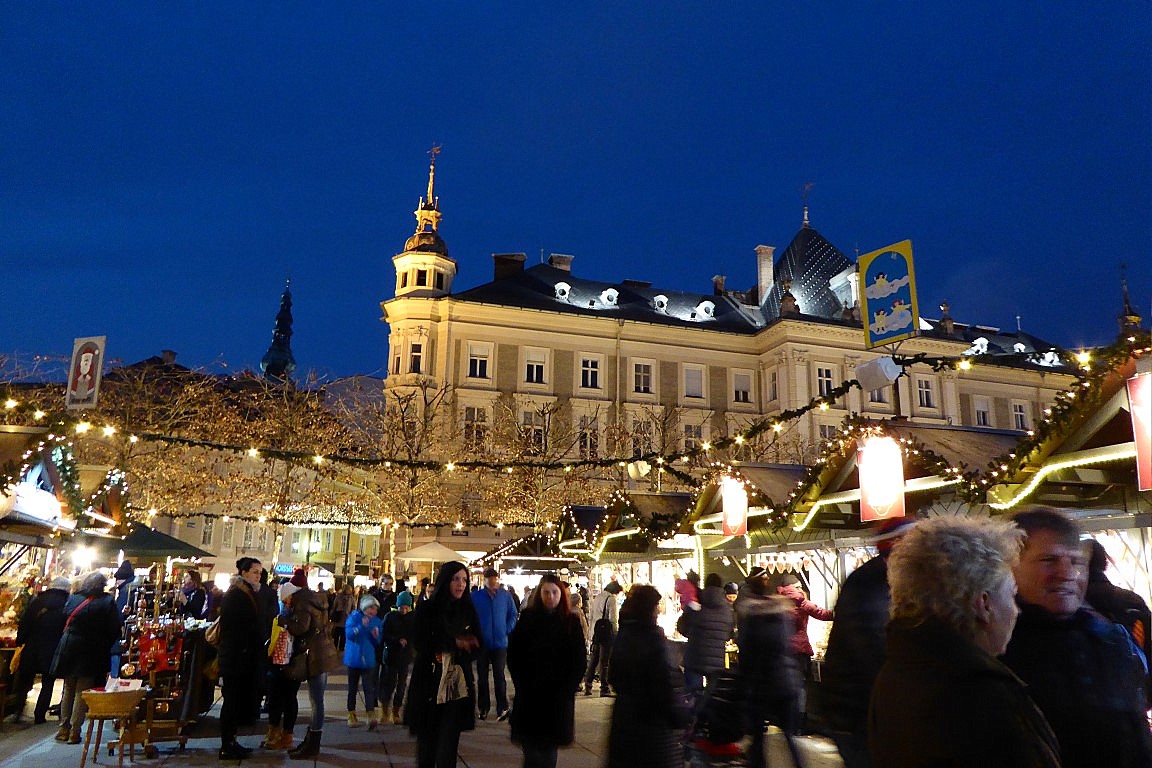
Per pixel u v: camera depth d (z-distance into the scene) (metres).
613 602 16.03
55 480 13.60
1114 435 8.55
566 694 6.56
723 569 17.81
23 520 12.78
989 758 2.03
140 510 26.12
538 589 6.80
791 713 7.82
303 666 9.76
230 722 9.31
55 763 9.06
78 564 17.89
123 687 9.15
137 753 9.64
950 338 57.06
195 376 37.81
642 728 5.59
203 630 11.68
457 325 50.41
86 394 13.51
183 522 35.56
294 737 10.98
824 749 9.62
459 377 49.59
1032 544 3.09
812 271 60.41
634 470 17.58
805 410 13.02
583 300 55.78
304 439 34.69
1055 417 8.48
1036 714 2.14
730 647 12.79
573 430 50.25
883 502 10.59
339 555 54.97
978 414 57.75
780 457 48.25
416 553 26.12
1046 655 2.99
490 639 12.62
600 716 12.90
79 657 10.29
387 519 33.50
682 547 18.47
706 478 16.45
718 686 8.32
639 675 5.62
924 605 2.35
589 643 18.95
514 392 50.41
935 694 2.13
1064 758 2.87
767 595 8.13
